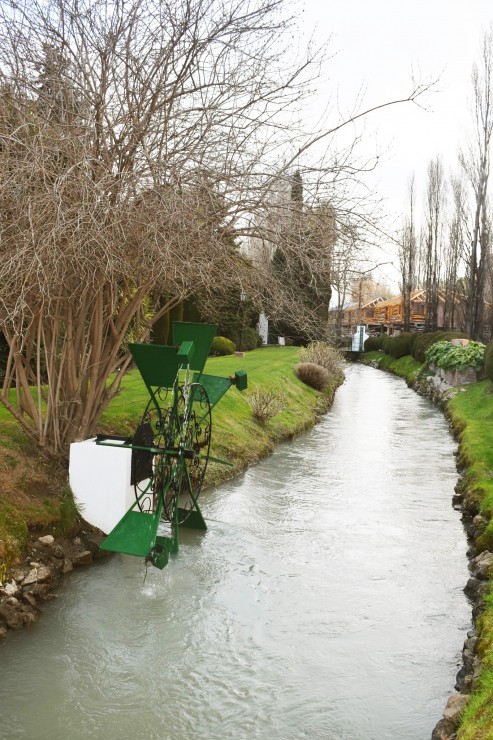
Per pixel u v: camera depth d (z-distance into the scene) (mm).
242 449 13531
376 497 11492
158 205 6840
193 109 7863
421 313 66500
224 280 8023
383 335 59344
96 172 7066
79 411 8703
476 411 19766
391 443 17109
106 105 7547
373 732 4969
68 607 6711
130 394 13211
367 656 6094
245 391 18047
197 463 9516
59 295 7363
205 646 6148
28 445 8734
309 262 7695
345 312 64875
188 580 7582
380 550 8820
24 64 7582
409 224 54250
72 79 7547
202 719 5066
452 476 13258
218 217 7797
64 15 7848
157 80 7980
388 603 7215
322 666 5895
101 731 4871
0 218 6406
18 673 5562
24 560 6957
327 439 17531
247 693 5438
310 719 5105
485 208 35031
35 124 6938
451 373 26781
